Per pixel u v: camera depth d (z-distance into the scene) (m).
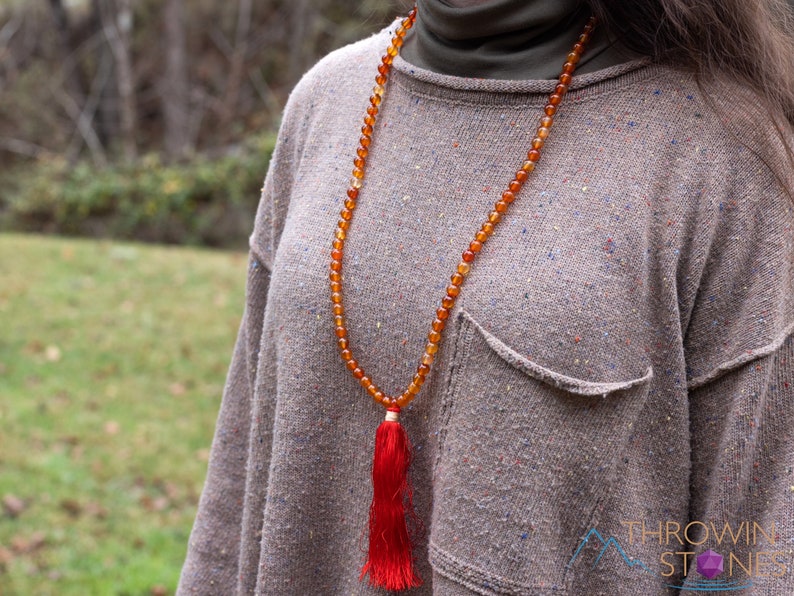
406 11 1.33
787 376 1.01
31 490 3.89
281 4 13.22
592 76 1.02
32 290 6.76
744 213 0.99
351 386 1.12
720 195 0.99
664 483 1.05
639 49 1.02
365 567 1.11
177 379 5.26
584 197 0.99
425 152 1.09
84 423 4.58
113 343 5.74
